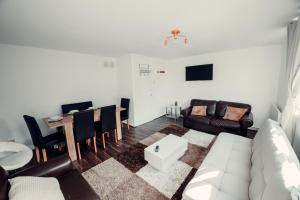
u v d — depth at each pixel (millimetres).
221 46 3408
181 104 5172
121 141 3285
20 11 1573
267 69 3404
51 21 1853
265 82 3461
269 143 1552
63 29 2133
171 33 2398
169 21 1932
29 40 2584
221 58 4035
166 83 5379
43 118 2988
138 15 1741
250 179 1479
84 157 2633
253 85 3631
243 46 3430
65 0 1390
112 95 4629
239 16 1820
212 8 1606
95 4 1479
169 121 4695
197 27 2168
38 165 1522
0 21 1791
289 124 1973
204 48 3588
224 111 3779
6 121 2828
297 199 776
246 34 2518
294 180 954
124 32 2312
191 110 4152
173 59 5133
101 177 2078
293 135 1968
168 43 3023
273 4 1537
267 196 989
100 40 2713
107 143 3195
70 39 2609
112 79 4578
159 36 2539
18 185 1148
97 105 4281
